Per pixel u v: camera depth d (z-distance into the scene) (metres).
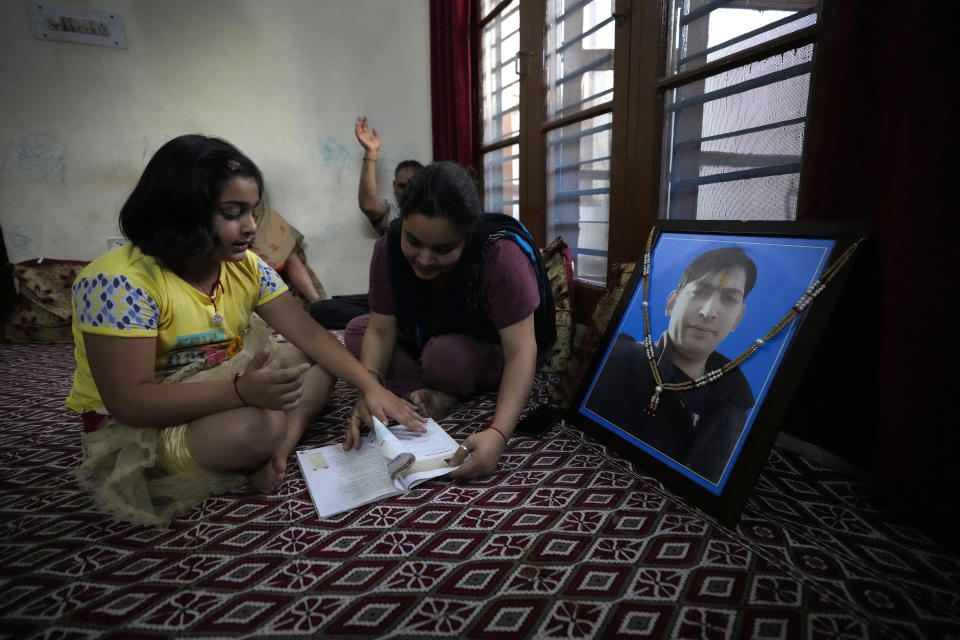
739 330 1.07
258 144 3.14
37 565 0.86
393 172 3.48
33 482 1.18
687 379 1.13
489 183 3.25
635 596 0.78
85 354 0.97
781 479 1.11
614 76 1.88
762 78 1.34
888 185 0.94
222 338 1.11
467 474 1.08
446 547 0.90
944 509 0.87
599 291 2.10
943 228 0.82
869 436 1.07
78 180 2.86
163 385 0.92
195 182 0.87
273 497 1.07
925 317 0.85
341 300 2.86
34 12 2.63
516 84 2.80
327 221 3.37
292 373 0.90
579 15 2.17
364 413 1.20
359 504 1.02
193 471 0.99
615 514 0.99
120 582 0.82
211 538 0.93
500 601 0.77
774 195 1.35
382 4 3.24
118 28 2.77
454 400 1.54
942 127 0.80
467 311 1.37
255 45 3.03
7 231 2.80
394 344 1.50
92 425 1.04
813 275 1.00
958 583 0.79
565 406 1.54
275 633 0.71
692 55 1.59
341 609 0.76
